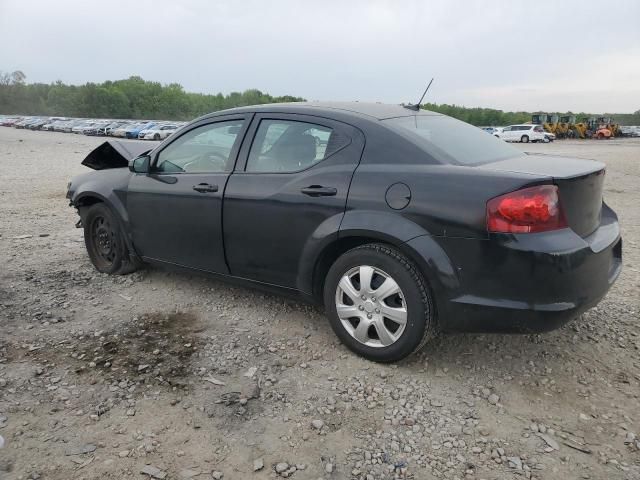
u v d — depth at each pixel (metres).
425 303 3.04
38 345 3.55
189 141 4.20
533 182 2.75
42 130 63.31
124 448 2.54
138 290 4.57
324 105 3.70
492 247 2.79
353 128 3.37
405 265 3.06
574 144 42.28
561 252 2.73
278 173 3.60
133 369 3.25
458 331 3.03
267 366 3.30
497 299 2.84
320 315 4.04
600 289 3.01
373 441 2.61
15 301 4.30
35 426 2.69
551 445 2.58
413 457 2.50
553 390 3.05
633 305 4.24
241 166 3.81
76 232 6.78
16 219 7.63
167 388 3.05
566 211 2.84
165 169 4.34
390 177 3.11
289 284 3.63
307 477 2.37
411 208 3.00
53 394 2.97
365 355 3.32
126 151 5.05
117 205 4.62
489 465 2.45
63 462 2.43
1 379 3.10
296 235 3.46
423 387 3.06
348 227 3.18
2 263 5.31
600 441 2.61
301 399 2.95
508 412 2.84
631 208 8.97
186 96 139.88
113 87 133.75
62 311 4.12
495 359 3.38
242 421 2.75
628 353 3.47
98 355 3.42
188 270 4.26
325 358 3.39
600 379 3.16
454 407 2.88
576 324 3.88
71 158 20.55
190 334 3.74
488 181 2.84
